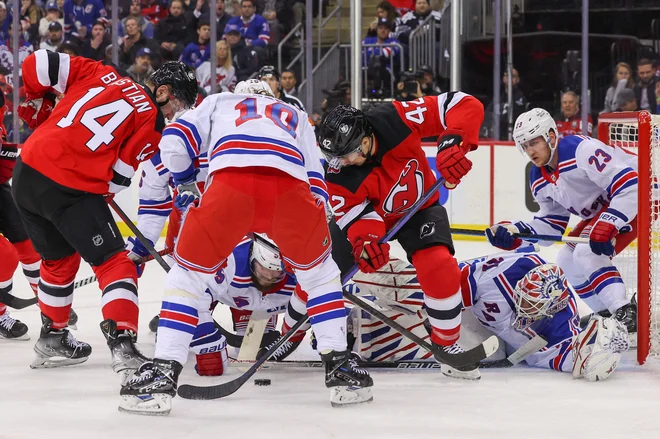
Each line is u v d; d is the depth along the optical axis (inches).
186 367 235.0
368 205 215.3
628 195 241.4
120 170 216.5
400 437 167.0
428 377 223.1
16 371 228.8
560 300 223.1
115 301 206.7
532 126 246.2
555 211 271.9
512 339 235.8
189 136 189.3
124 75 222.1
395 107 214.8
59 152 206.7
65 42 598.9
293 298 227.3
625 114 252.4
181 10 593.6
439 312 218.5
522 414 184.2
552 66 587.2
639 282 233.3
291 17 606.2
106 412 185.2
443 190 562.9
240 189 178.7
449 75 602.9
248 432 169.9
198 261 181.6
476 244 531.2
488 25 581.6
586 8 551.5
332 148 200.1
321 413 185.3
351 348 240.8
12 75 584.7
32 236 220.1
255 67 605.0
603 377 215.3
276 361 234.1
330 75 619.2
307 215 184.5
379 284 235.5
